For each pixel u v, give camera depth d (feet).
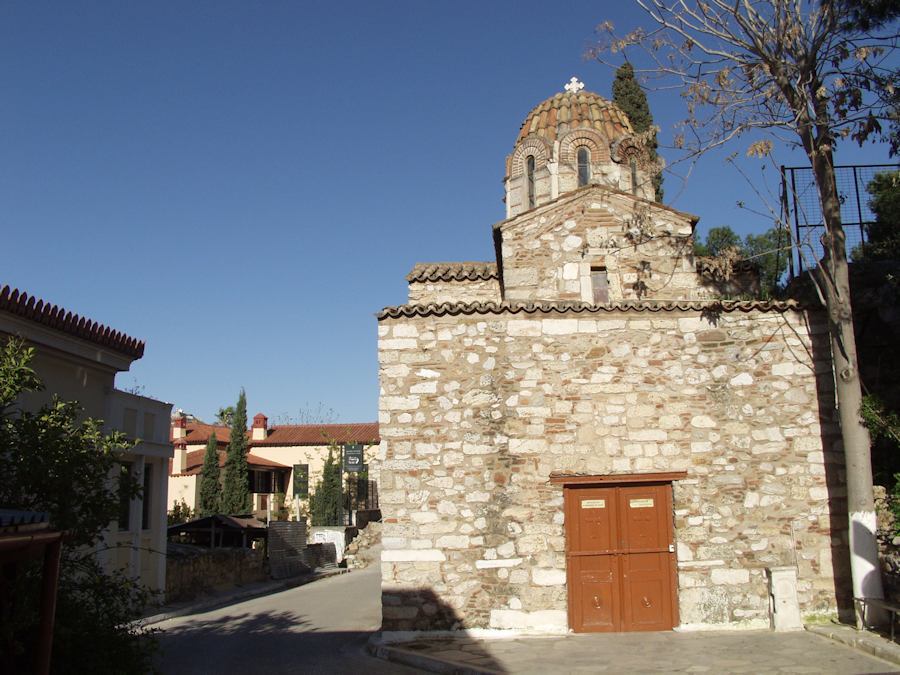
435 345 43.68
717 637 39.32
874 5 39.93
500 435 42.73
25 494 29.60
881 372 48.06
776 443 42.83
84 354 53.72
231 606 66.59
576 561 41.83
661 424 42.93
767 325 43.98
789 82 41.93
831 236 41.01
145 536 62.49
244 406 128.98
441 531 41.91
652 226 52.65
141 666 32.76
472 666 34.78
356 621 54.24
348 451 129.18
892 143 42.11
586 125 69.87
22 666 28.12
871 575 38.68
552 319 43.86
